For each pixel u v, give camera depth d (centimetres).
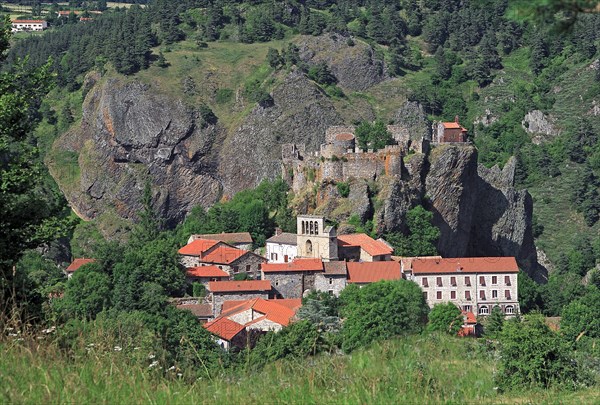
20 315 6856
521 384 8012
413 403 6706
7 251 8600
